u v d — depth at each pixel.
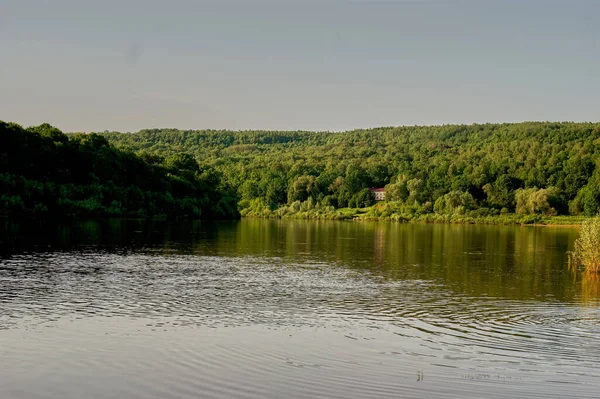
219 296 34.62
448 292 37.66
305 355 22.97
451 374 21.03
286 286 38.78
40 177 110.75
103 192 116.62
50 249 55.59
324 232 104.50
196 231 92.81
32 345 23.52
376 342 25.00
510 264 54.09
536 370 21.55
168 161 167.38
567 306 33.44
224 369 21.23
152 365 21.52
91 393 18.95
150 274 42.38
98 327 26.42
